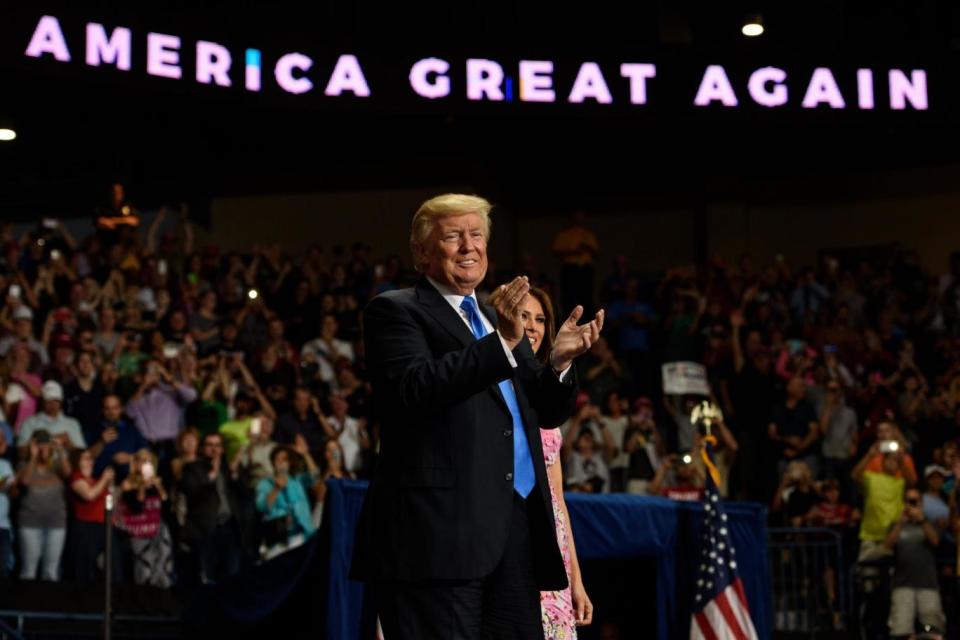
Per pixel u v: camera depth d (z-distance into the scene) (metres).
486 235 5.20
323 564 12.76
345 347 25.09
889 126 27.94
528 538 5.00
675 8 31.38
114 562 17.47
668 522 15.13
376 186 33.91
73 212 31.12
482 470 4.81
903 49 31.28
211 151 32.84
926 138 33.62
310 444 20.16
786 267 31.48
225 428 19.91
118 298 24.84
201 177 33.38
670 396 23.89
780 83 27.52
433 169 33.78
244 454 18.61
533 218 36.25
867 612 19.09
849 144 33.94
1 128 28.27
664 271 35.12
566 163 35.22
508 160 35.12
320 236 33.81
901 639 18.34
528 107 26.66
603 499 14.75
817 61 27.69
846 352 27.12
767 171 35.06
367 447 21.34
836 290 30.17
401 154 33.88
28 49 22.88
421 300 5.07
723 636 14.60
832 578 18.94
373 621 12.52
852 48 31.31
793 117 27.44
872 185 34.75
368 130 32.91
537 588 4.99
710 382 24.41
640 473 20.84
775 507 20.72
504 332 4.94
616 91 27.05
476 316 5.24
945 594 19.00
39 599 17.00
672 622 15.02
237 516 17.95
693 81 27.28
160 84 24.28
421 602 4.76
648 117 27.06
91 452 18.78
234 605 13.66
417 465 4.82
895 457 19.56
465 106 26.41
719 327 25.58
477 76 26.55
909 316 29.23
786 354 24.42
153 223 30.02
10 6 22.83
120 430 19.22
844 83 27.67
